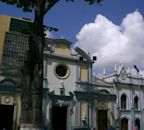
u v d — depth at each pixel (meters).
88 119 42.78
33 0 21.56
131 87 49.12
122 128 46.47
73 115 41.72
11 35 44.28
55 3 20.41
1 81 37.91
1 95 37.41
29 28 21.81
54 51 42.72
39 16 20.22
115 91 46.91
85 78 44.53
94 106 44.09
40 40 20.30
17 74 39.09
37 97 19.17
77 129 41.34
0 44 42.91
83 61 44.88
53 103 40.56
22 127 18.62
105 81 46.81
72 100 42.31
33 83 19.38
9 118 37.38
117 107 46.38
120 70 48.78
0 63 41.38
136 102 49.53
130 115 47.69
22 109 19.14
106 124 44.69
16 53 43.34
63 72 43.06
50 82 41.06
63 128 41.25
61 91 41.53
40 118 19.02
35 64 19.78
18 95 38.41
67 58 43.41
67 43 44.16
